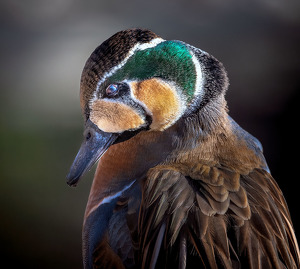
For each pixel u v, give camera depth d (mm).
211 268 2359
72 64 3709
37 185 3053
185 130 2416
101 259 2416
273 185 2412
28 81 3678
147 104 2414
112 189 2426
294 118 3363
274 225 2385
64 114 3473
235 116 3391
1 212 2936
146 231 2385
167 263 2371
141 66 2412
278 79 3584
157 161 2420
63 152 3223
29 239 2865
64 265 2795
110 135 2426
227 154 2416
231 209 2379
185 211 2379
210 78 2416
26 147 3254
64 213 2941
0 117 3445
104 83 2416
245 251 2365
